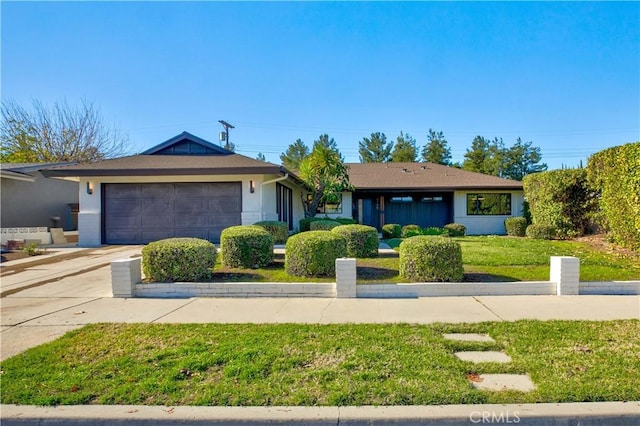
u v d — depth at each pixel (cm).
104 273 815
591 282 620
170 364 337
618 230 1026
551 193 1348
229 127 2189
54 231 1432
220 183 1297
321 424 253
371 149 4244
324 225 1333
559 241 1255
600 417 254
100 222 1309
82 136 2969
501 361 341
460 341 392
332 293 615
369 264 826
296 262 716
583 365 329
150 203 1309
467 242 1234
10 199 1639
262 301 586
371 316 494
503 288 615
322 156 1560
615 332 418
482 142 4278
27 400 278
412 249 671
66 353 367
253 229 855
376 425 252
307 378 308
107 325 458
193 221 1300
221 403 272
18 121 2784
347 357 349
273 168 1200
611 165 1039
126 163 1314
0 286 697
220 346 379
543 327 438
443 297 600
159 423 255
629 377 304
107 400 277
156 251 658
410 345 380
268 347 375
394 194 1958
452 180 1916
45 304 569
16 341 408
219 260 889
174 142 1473
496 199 1862
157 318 491
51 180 1836
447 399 272
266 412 260
